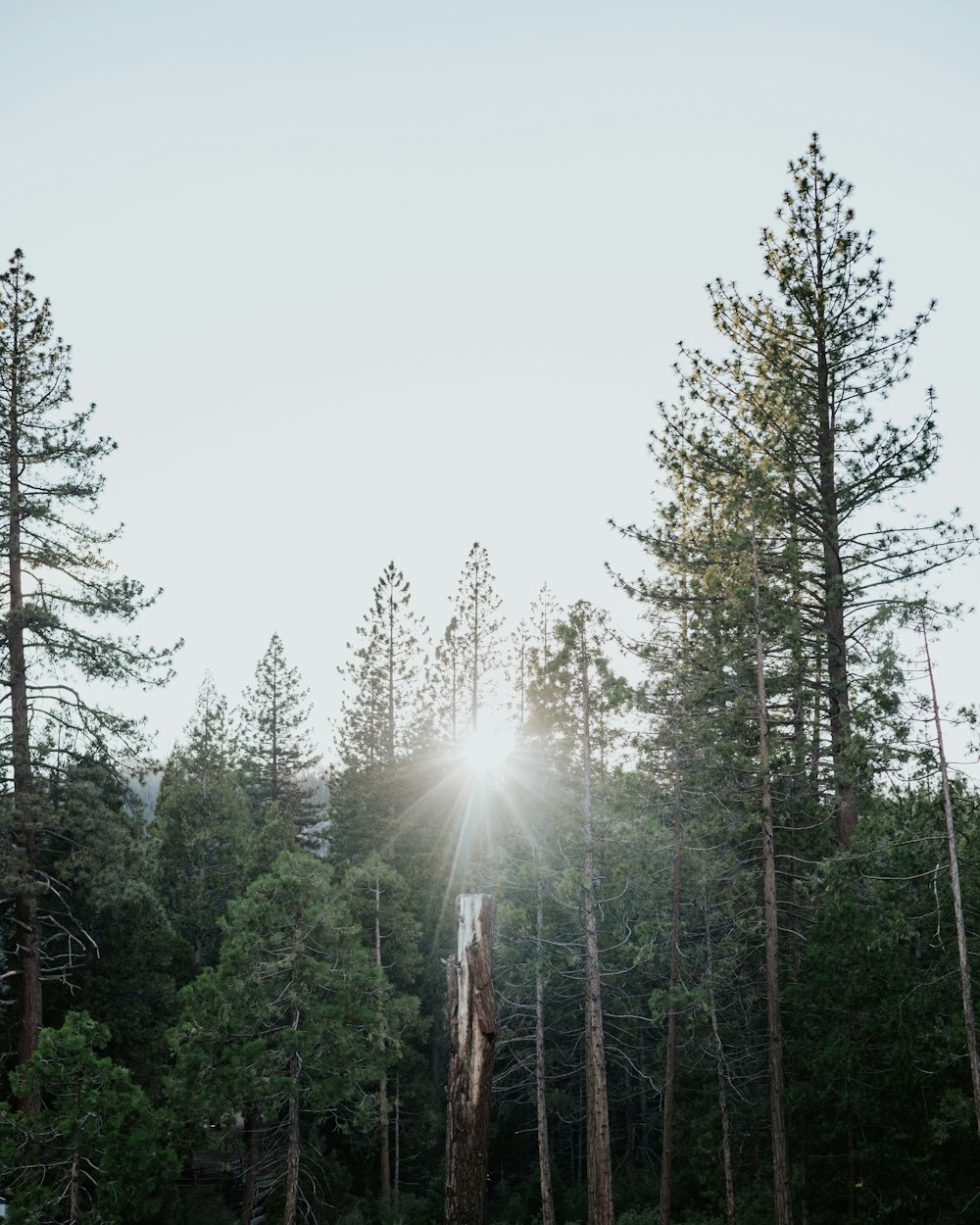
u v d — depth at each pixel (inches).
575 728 1012.5
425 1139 1434.5
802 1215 941.8
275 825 1571.1
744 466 1102.4
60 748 1039.6
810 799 971.3
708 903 991.0
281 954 1034.7
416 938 1473.9
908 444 1033.5
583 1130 1457.9
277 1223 1155.9
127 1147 851.4
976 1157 821.9
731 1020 1028.5
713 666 971.3
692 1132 1150.3
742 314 1168.8
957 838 789.2
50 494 1056.8
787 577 1005.8
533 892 1083.3
